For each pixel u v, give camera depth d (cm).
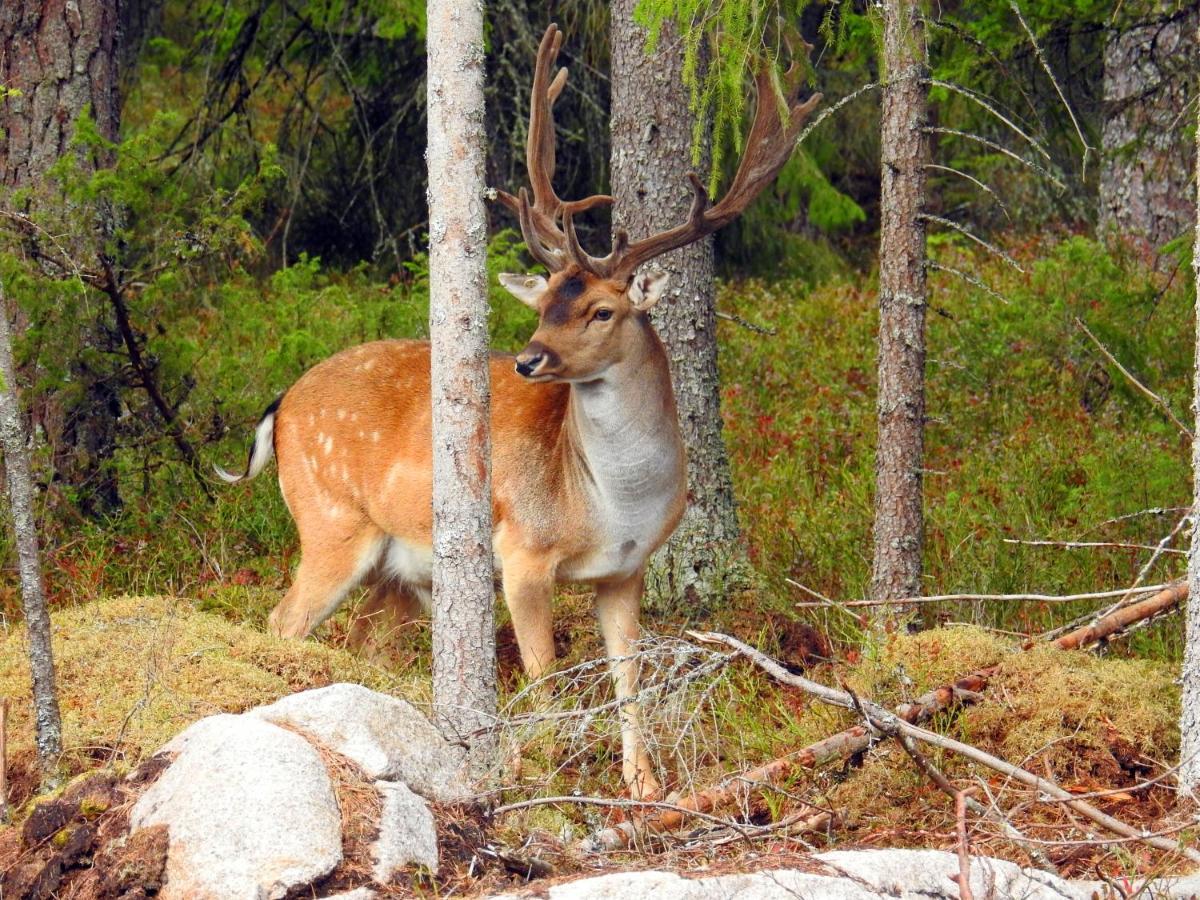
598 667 1093
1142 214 2162
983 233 2602
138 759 830
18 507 798
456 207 824
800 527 1407
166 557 1295
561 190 2394
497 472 1077
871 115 2659
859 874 664
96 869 665
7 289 1245
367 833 672
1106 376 1708
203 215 1344
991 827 810
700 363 1273
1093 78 2148
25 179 1360
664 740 974
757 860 684
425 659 1166
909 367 1113
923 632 1034
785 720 984
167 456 1387
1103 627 1036
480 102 823
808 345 2041
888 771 895
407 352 1160
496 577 1142
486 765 820
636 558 1084
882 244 1116
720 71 966
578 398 1031
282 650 984
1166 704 962
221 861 640
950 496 1420
